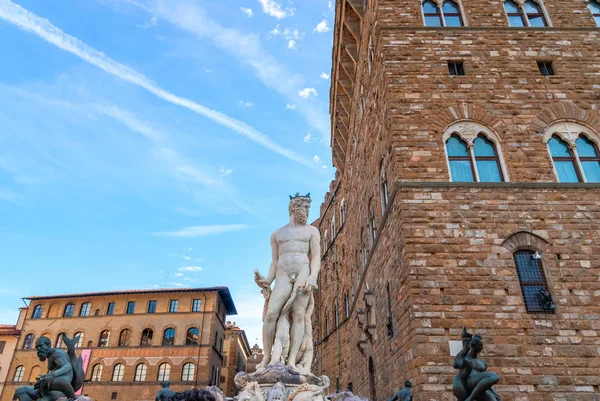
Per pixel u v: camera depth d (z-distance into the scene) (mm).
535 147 18234
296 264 10984
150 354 60656
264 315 11031
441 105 19125
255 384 8945
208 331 61781
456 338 14562
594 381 14000
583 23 21703
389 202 18531
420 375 14016
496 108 19109
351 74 34719
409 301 15477
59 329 64625
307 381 9570
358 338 30281
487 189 17125
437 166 17750
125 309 64688
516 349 14422
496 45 20797
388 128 19359
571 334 14711
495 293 15320
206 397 6285
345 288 39688
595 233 16453
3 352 64625
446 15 22125
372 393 25109
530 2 22578
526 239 16297
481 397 9438
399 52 20562
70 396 10164
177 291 64562
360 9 28656
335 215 47375
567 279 15664
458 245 16109
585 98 19406
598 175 17906
